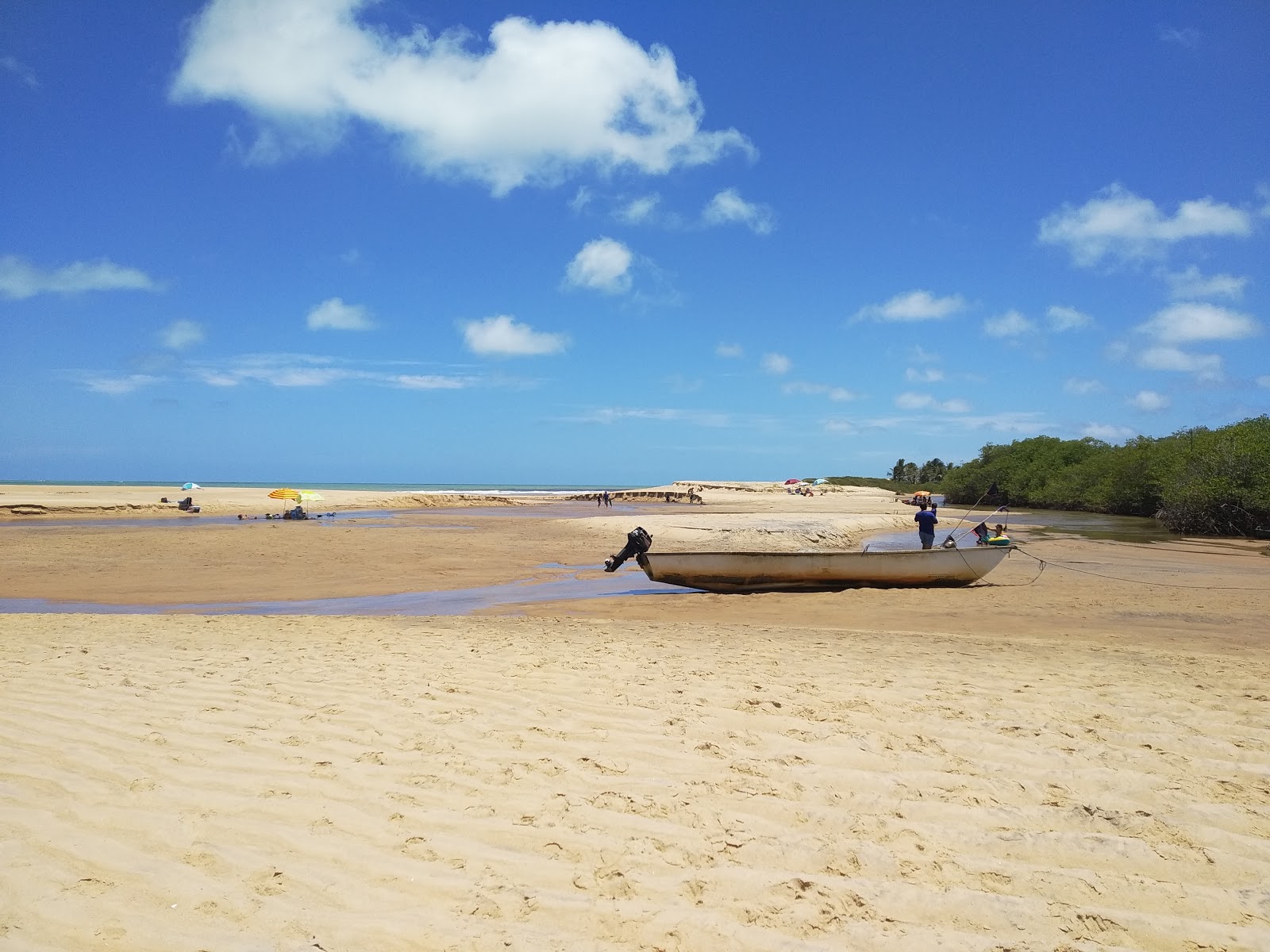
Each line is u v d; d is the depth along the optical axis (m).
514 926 3.21
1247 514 35.41
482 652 8.66
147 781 4.60
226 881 3.48
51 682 7.04
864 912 3.36
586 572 19.14
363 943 3.06
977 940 3.17
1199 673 7.88
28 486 78.12
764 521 35.94
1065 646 9.59
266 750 5.17
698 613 12.90
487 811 4.27
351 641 9.60
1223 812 4.30
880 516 40.66
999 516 53.72
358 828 4.04
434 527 34.75
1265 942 3.18
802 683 7.03
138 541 26.30
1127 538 33.25
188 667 7.78
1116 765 4.98
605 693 6.64
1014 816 4.25
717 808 4.33
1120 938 3.21
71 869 3.55
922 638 10.17
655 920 3.27
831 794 4.52
